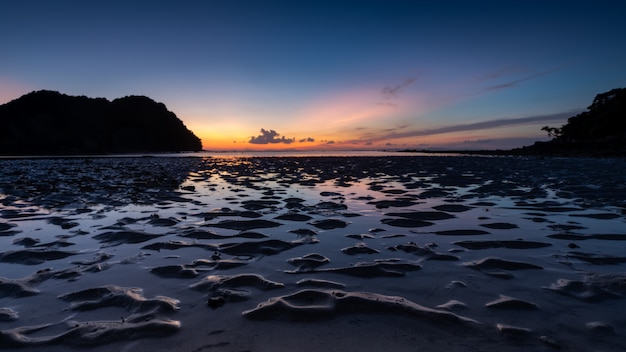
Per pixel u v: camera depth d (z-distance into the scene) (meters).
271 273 4.12
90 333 2.72
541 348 2.49
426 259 4.63
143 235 5.94
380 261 4.55
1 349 2.53
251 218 7.38
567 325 2.81
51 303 3.32
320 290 3.49
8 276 4.06
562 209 8.32
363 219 7.38
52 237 5.85
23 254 4.88
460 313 3.03
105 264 4.48
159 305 3.20
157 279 3.94
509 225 6.67
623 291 3.47
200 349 2.49
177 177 18.56
